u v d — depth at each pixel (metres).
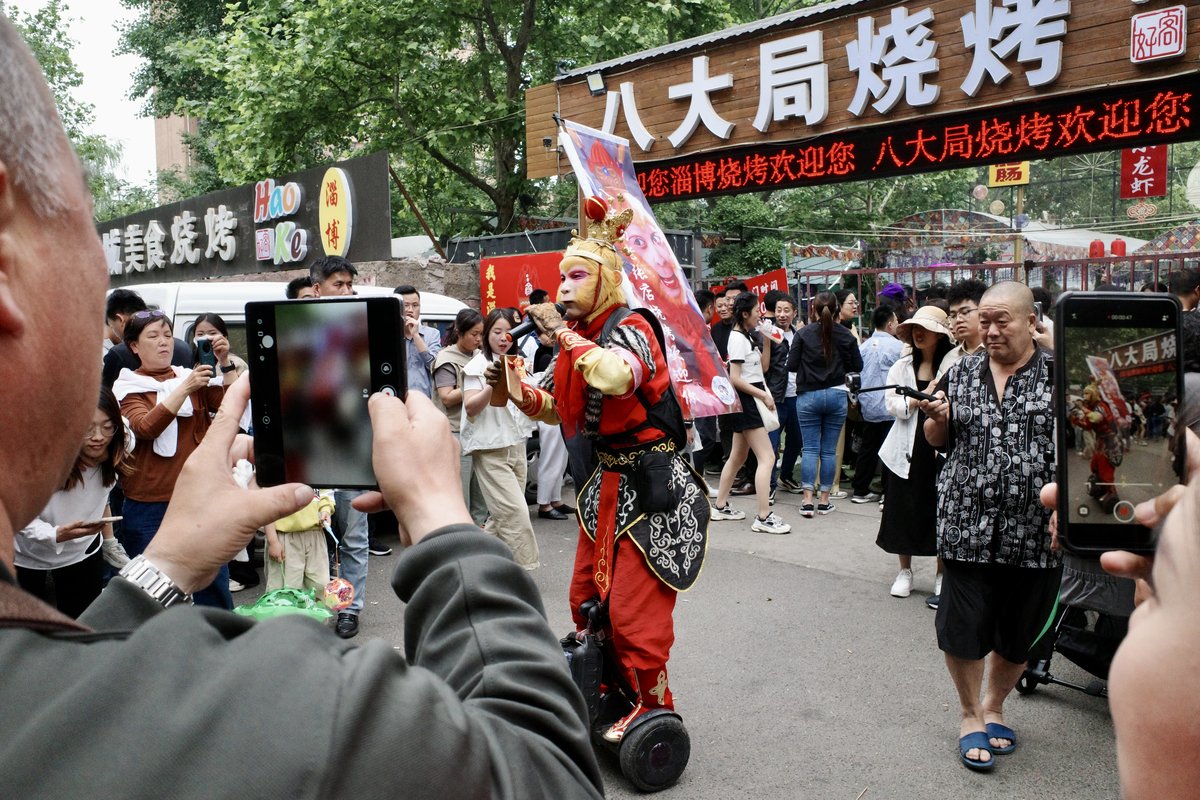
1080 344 1.23
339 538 4.69
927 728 3.56
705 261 18.36
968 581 3.22
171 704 0.51
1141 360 1.24
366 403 1.01
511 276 9.70
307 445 1.04
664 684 3.11
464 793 0.57
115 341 5.16
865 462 7.60
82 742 0.49
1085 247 20.00
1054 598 3.17
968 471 3.19
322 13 12.74
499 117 13.23
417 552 0.81
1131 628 0.70
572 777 0.69
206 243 11.97
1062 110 5.82
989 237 20.09
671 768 3.10
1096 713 3.71
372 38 12.89
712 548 6.21
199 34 18.28
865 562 5.85
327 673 0.55
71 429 0.63
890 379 4.97
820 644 4.45
